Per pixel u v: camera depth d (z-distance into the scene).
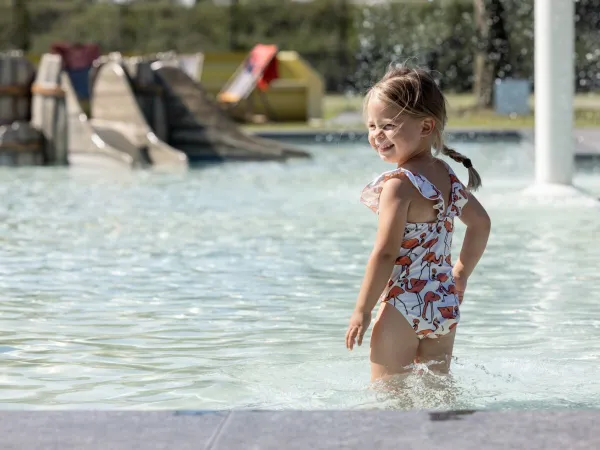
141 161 11.48
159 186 9.35
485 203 7.46
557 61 7.68
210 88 19.72
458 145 14.91
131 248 5.57
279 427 1.87
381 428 1.86
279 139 16.33
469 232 2.86
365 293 2.58
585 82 22.56
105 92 12.28
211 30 29.98
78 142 11.69
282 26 30.23
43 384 2.80
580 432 1.82
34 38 29.39
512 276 4.64
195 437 1.83
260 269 4.87
